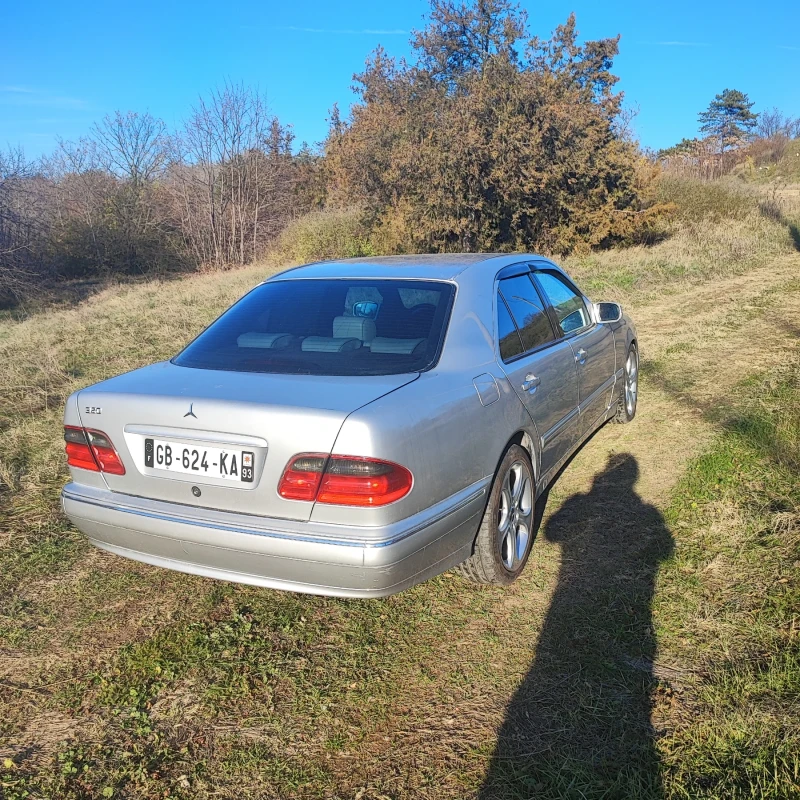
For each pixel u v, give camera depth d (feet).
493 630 9.62
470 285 11.21
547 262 14.65
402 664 9.02
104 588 11.23
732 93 222.69
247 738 7.89
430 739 7.73
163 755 7.69
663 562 10.87
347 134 72.54
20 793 7.20
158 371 10.25
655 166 59.88
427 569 8.84
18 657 9.49
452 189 54.39
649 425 17.28
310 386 8.91
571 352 13.38
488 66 56.08
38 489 15.26
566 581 10.70
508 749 7.50
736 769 6.92
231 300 43.34
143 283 73.82
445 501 8.94
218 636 9.77
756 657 8.52
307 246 68.44
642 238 59.67
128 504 9.18
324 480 8.05
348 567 8.00
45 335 34.83
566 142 54.75
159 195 89.76
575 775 7.04
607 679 8.43
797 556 10.50
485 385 9.98
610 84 57.72
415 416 8.54
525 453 11.20
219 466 8.55
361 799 7.00
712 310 31.09
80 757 7.70
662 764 7.08
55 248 81.00
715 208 66.74
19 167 69.72
